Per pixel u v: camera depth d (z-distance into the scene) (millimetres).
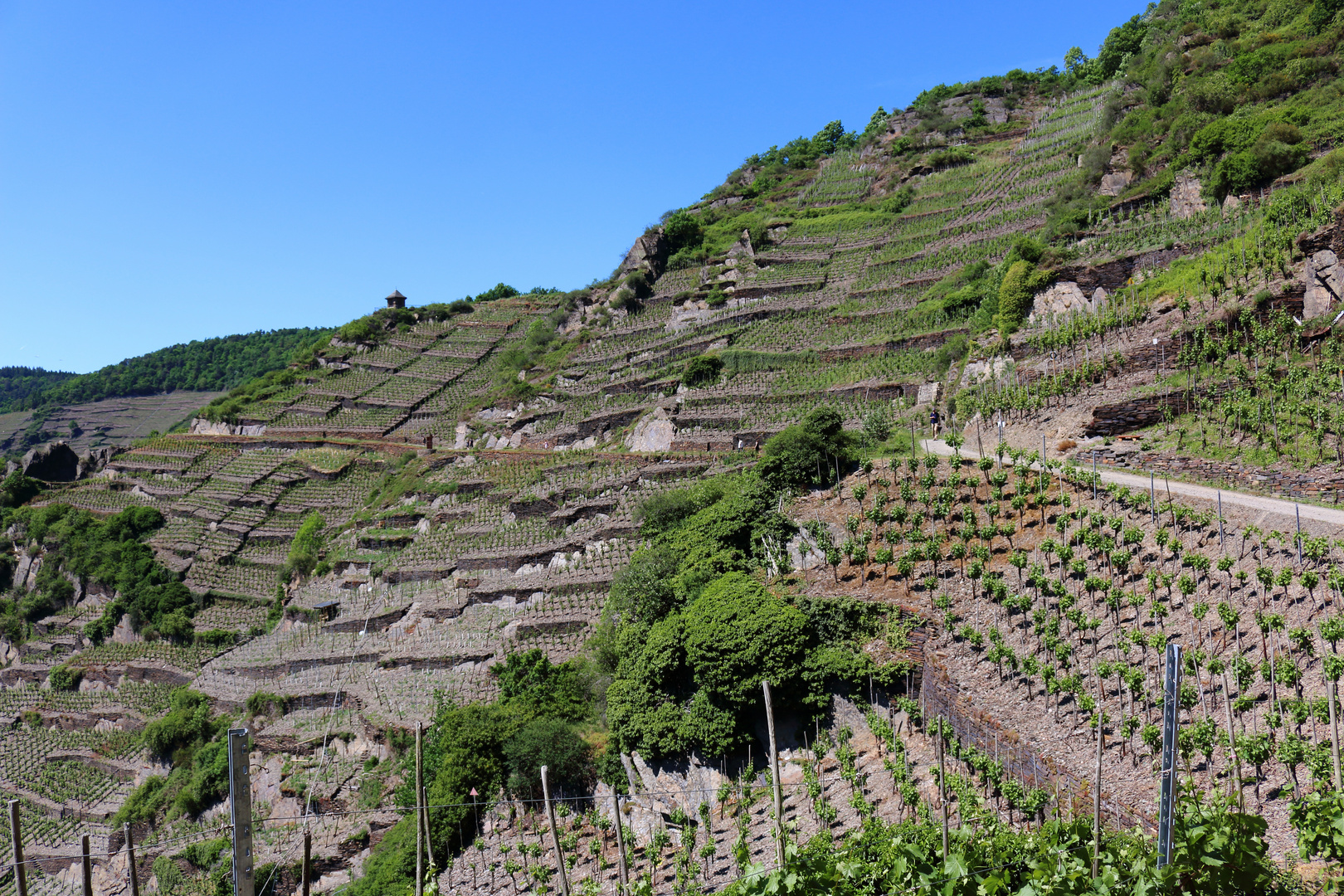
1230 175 67562
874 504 48312
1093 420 49844
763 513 50875
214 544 97000
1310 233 48344
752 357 88438
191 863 61188
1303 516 36031
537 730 48094
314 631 76625
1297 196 55312
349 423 118750
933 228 110375
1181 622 34250
